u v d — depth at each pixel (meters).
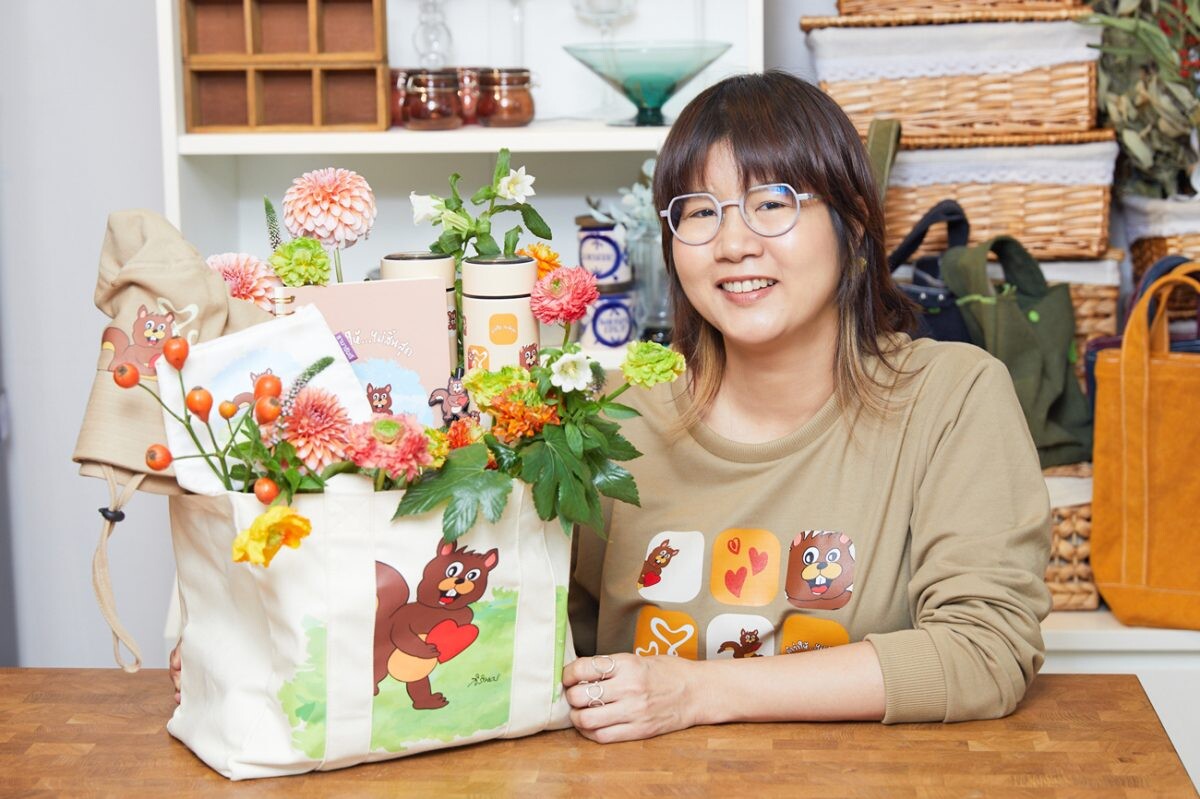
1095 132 2.27
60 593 2.76
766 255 1.32
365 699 1.06
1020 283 2.29
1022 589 1.28
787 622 1.38
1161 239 2.35
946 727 1.18
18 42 2.57
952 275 2.20
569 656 1.19
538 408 1.06
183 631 1.15
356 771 1.09
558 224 2.54
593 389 1.11
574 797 1.04
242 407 1.07
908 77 2.30
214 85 2.26
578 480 1.08
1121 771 1.08
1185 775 1.07
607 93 2.46
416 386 1.16
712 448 1.44
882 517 1.36
